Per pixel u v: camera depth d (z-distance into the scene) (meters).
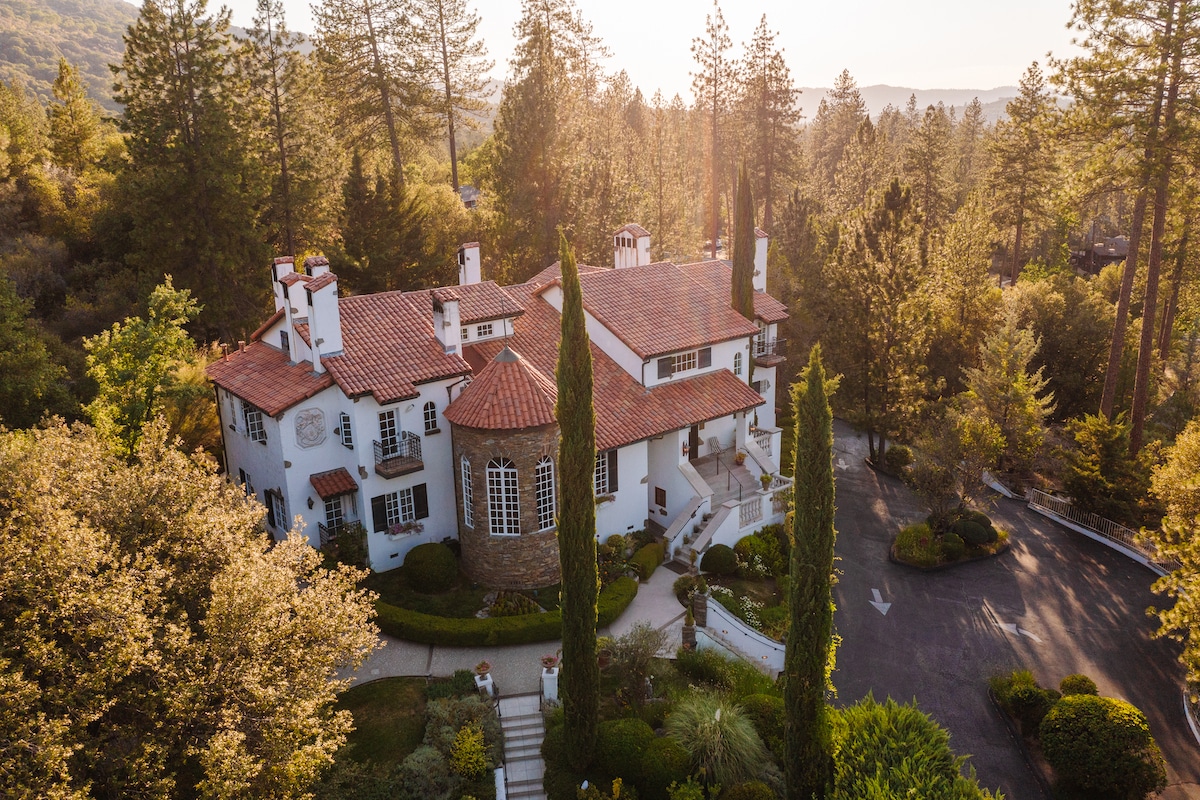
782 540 38.03
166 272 46.62
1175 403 53.03
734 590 34.00
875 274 48.66
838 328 52.16
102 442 27.75
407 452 32.50
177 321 35.88
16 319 34.47
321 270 34.81
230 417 36.62
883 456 51.38
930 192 94.62
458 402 32.19
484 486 31.70
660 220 81.69
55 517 18.50
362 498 32.25
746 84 82.56
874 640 33.12
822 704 21.72
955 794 20.56
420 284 55.78
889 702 24.02
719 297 44.94
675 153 101.62
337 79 67.81
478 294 38.34
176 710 17.08
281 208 50.41
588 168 66.62
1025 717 28.28
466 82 73.06
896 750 22.06
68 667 16.97
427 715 25.11
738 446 41.88
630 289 42.28
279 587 19.88
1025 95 77.44
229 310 46.81
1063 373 59.16
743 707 25.64
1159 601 35.84
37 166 52.03
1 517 19.39
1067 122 44.34
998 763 26.56
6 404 33.03
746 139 84.44
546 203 63.25
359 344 33.16
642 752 23.34
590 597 22.67
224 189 44.69
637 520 37.16
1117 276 78.25
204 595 21.33
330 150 55.34
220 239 46.12
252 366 35.16
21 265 44.53
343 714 19.95
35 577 17.25
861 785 21.17
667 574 34.62
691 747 23.48
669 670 27.95
